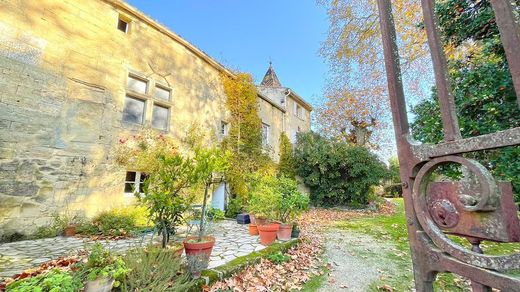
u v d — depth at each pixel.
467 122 2.95
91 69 5.67
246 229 6.06
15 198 4.43
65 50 5.29
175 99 7.52
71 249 3.84
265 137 12.01
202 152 3.56
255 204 5.33
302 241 5.01
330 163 11.72
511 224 0.54
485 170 0.60
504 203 0.56
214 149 3.69
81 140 5.35
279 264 3.72
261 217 5.23
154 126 7.00
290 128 14.42
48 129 4.91
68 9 5.41
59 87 5.13
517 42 0.58
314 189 12.67
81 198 5.21
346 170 11.89
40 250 3.79
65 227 4.87
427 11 0.84
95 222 5.21
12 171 4.43
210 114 8.73
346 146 12.09
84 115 5.45
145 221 5.67
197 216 4.99
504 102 2.76
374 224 7.64
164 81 7.27
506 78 2.70
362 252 4.57
